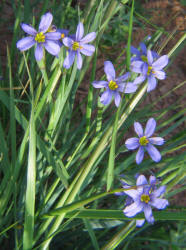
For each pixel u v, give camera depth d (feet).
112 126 0.47
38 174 0.70
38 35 0.51
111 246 0.56
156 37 0.71
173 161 0.63
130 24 0.42
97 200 0.74
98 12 0.64
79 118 1.16
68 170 0.80
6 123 0.91
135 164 0.81
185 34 0.53
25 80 0.93
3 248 0.77
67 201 0.54
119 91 0.55
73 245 0.83
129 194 0.49
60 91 0.60
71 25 0.96
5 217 0.68
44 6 0.79
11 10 1.31
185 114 1.33
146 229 0.87
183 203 1.10
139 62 0.50
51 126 0.65
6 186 0.66
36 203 0.80
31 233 0.53
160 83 1.40
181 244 0.68
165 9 1.57
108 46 1.37
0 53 1.21
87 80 1.28
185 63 1.49
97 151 0.48
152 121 0.59
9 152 0.86
